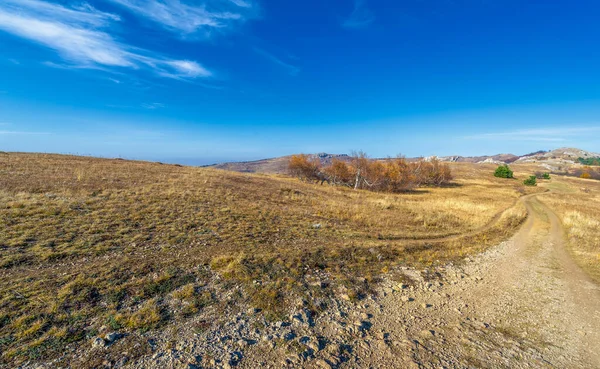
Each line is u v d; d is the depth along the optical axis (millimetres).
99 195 13078
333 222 15039
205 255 8414
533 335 6145
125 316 5273
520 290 8719
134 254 7863
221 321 5566
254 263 8195
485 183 66938
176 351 4559
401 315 6680
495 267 10898
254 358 4609
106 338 4602
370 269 9281
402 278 8914
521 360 5160
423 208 23688
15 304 5105
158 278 6703
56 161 21031
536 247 14367
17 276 6059
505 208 28422
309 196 23297
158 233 9703
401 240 13008
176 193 15453
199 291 6496
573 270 10766
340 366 4590
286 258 8875
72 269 6625
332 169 46719
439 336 5852
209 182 20781
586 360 5258
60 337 4520
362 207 20656
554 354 5422
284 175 51000
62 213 10148
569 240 16016
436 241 13633
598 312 7375
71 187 13758
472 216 21828
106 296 5773
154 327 5105
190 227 10750
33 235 8109
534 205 33062
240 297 6492
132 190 14758
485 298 8016
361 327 5930
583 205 34500
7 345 4203
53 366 3947
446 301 7648
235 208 14469
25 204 10414
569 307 7613
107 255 7578
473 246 13656
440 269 10141
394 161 53656
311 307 6496
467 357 5137
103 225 9586
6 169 15820
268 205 16844
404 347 5293
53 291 5656
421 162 62344
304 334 5473
